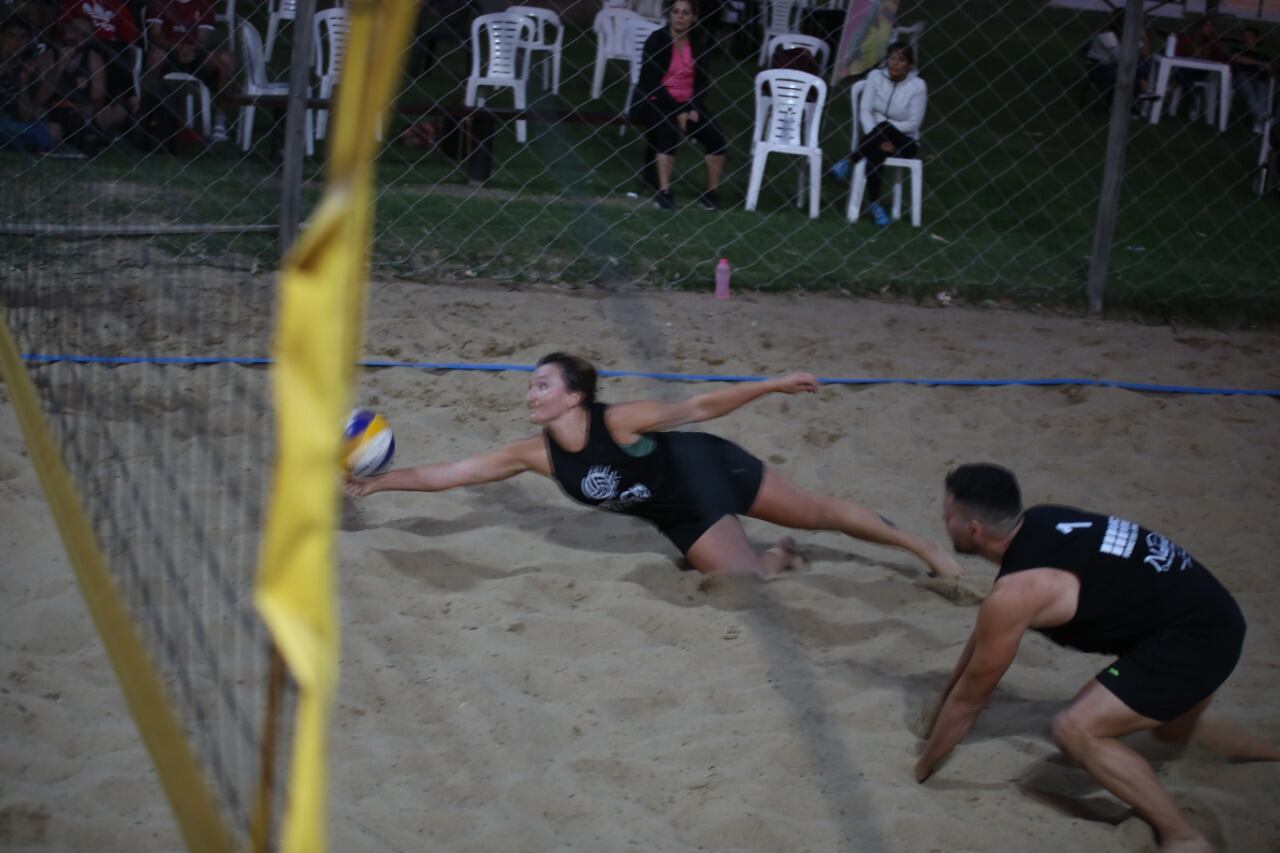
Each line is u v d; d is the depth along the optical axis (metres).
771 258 8.34
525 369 6.28
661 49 8.87
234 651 3.43
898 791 3.32
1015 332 7.48
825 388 6.36
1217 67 12.73
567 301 7.34
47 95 8.60
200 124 9.30
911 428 5.96
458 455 5.34
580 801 3.19
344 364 0.99
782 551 4.59
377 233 8.00
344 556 4.32
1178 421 6.19
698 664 3.88
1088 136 12.60
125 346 5.84
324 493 1.01
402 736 3.41
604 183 9.53
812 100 10.55
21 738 3.24
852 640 4.13
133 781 3.09
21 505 4.46
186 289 6.66
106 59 8.66
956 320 7.64
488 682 3.69
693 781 3.30
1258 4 15.88
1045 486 5.39
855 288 8.03
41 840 2.87
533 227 8.36
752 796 3.26
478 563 4.45
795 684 3.79
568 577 4.34
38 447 3.15
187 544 4.06
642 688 3.72
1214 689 3.21
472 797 3.18
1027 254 8.93
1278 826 3.25
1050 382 6.55
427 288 7.37
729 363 6.56
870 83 9.20
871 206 9.35
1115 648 3.29
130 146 8.88
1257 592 4.59
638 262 8.02
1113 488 5.43
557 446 4.30
